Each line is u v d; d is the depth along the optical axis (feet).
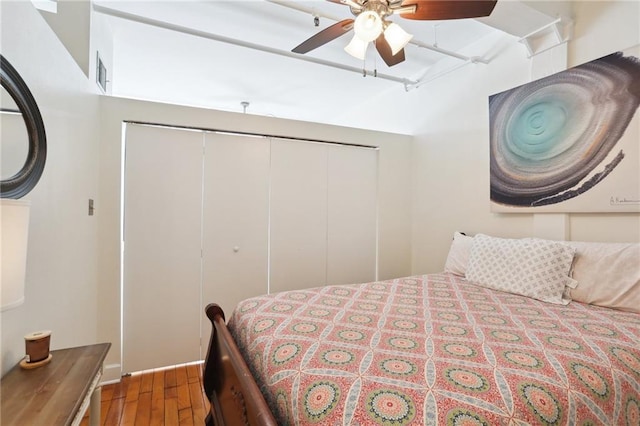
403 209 11.90
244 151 9.57
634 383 3.42
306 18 8.56
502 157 8.46
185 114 8.69
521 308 5.41
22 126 4.05
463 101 9.97
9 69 3.66
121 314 8.10
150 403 6.89
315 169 10.60
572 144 6.91
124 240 8.19
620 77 6.15
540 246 6.46
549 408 2.81
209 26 8.92
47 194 4.91
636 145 5.95
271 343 3.99
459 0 4.76
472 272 7.44
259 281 9.75
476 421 2.56
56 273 5.28
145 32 9.15
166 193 8.63
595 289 5.68
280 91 13.75
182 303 8.77
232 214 9.40
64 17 6.95
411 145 12.07
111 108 7.96
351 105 15.71
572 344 3.85
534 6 6.63
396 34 5.60
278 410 3.16
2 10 3.60
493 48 9.03
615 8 6.42
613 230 6.40
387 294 6.30
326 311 5.17
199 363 8.83
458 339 4.01
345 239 11.07
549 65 7.43
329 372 3.18
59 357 4.14
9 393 3.31
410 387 2.90
